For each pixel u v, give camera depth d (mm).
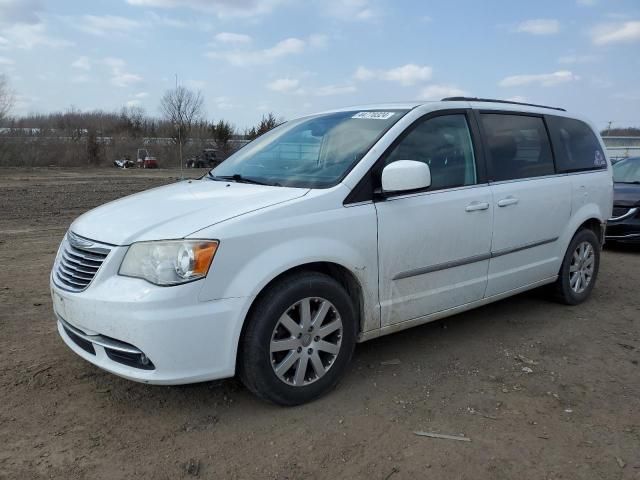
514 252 4602
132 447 2947
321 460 2861
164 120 59281
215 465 2809
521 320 5016
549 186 4863
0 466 2756
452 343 4438
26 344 4266
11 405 3342
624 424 3248
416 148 3936
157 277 2914
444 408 3398
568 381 3809
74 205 14414
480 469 2807
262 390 3209
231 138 49000
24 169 35375
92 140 42312
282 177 3844
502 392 3621
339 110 4559
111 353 3086
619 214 8102
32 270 6688
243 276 3049
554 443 3041
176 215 3213
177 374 2951
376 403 3443
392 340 4488
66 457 2850
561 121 5316
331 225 3379
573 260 5363
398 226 3695
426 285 3955
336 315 3455
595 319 5094
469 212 4129
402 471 2783
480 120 4465
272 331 3178
